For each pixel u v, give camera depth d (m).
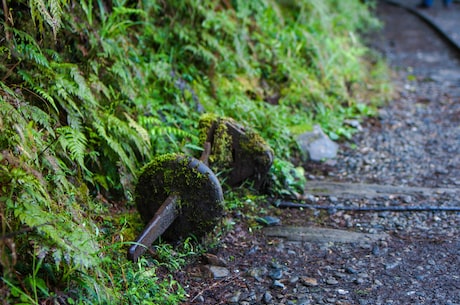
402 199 4.69
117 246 3.44
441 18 13.60
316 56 7.29
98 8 5.01
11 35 3.79
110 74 4.64
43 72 3.96
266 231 4.19
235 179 4.57
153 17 5.89
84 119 4.08
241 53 6.29
